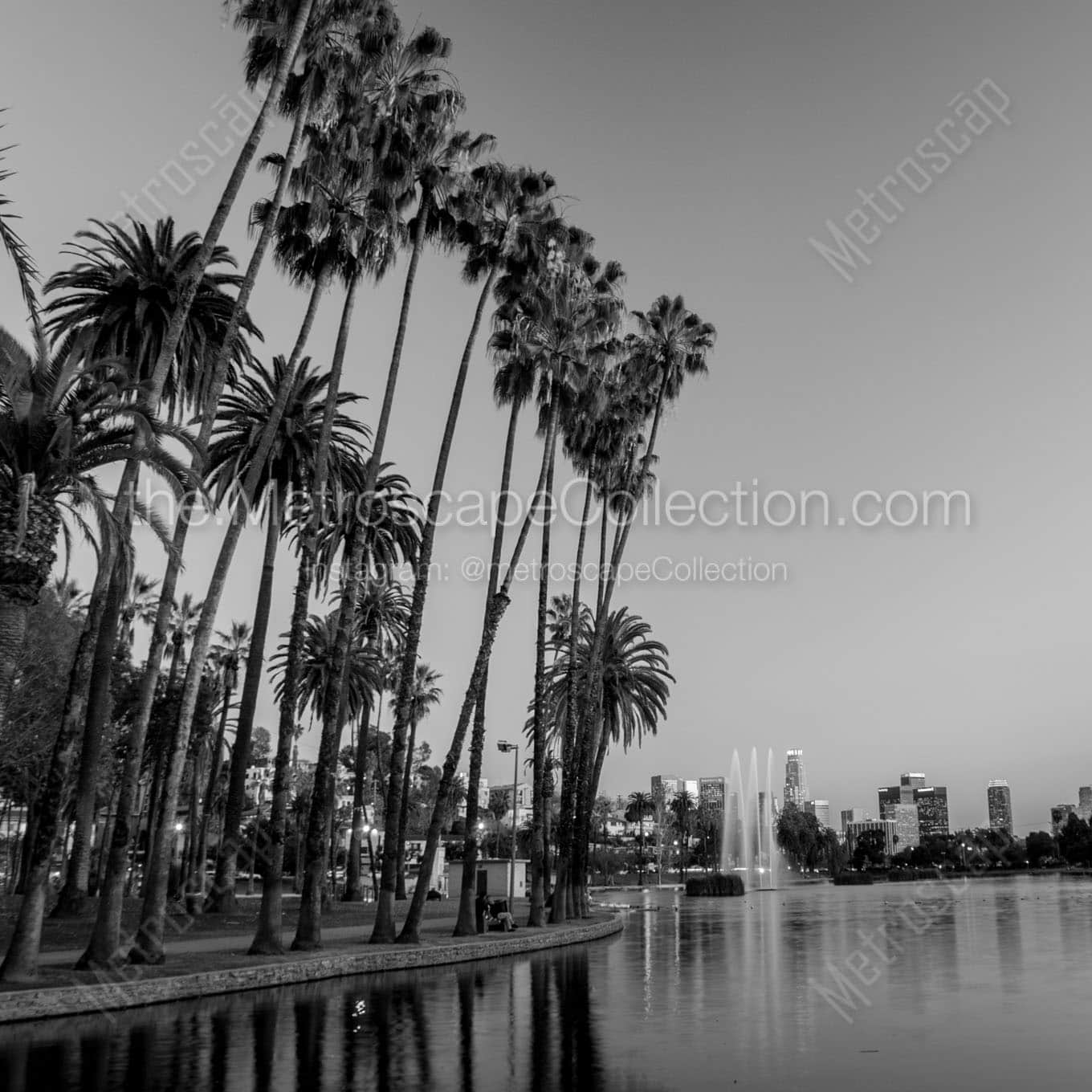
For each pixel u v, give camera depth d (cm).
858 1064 1453
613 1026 1841
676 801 18038
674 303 6062
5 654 2177
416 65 3669
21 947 2117
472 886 3894
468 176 3916
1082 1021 1888
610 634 6881
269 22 3097
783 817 19412
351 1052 1552
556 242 4394
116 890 2389
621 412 5522
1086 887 11650
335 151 3428
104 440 2370
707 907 7638
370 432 4981
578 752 5703
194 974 2303
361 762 7050
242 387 4597
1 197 1620
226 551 2988
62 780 2227
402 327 3681
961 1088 1281
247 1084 1295
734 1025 1853
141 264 3528
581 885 5638
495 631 3938
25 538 2173
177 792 2734
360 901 6725
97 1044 1625
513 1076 1359
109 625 3603
